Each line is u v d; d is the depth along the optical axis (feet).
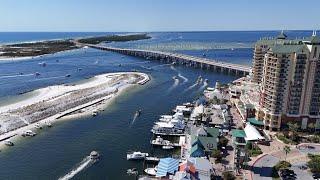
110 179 330.75
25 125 472.03
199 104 592.19
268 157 378.53
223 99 625.00
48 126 476.13
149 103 627.87
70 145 413.59
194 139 397.19
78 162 366.63
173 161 341.21
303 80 442.09
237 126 487.20
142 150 404.77
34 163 362.12
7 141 411.95
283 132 448.24
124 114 550.36
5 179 327.06
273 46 457.68
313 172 338.34
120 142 428.56
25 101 591.37
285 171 338.34
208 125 484.33
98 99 633.61
